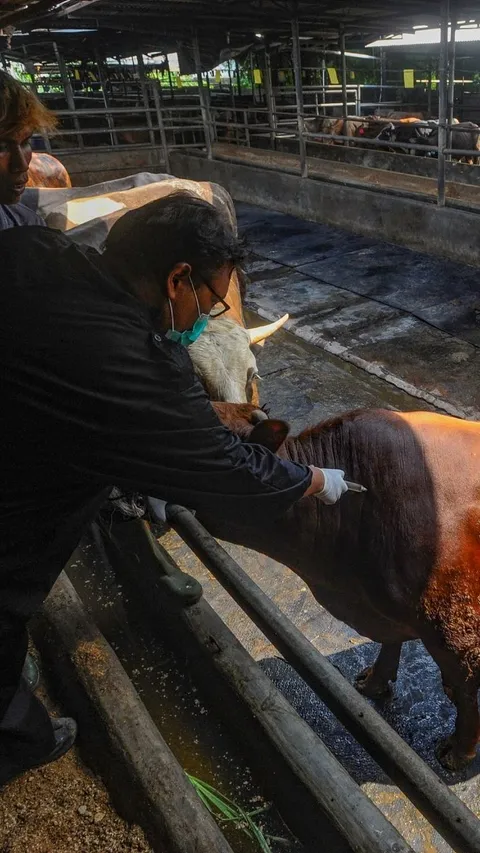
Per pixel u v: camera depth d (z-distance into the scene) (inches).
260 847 74.4
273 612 86.4
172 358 51.2
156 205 53.1
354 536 87.2
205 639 90.8
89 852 68.9
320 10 437.1
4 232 51.4
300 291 312.2
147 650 99.4
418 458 85.9
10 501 54.5
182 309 54.9
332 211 418.3
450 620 86.1
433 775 68.4
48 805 74.0
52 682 87.5
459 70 706.2
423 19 501.0
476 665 87.8
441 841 89.7
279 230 422.3
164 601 99.7
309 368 237.1
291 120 681.0
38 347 47.5
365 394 216.4
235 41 573.0
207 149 538.0
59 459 51.3
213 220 52.7
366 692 111.2
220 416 84.8
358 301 293.4
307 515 86.7
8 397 48.6
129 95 765.9
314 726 106.6
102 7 427.8
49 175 243.8
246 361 125.3
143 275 52.4
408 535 84.9
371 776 98.5
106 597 108.6
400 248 365.4
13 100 56.1
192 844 65.6
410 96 733.9
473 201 348.5
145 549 104.3
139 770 72.4
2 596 59.1
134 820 70.9
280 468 60.6
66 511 57.6
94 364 47.9
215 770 82.4
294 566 94.3
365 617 97.1
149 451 51.1
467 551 84.6
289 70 692.7
